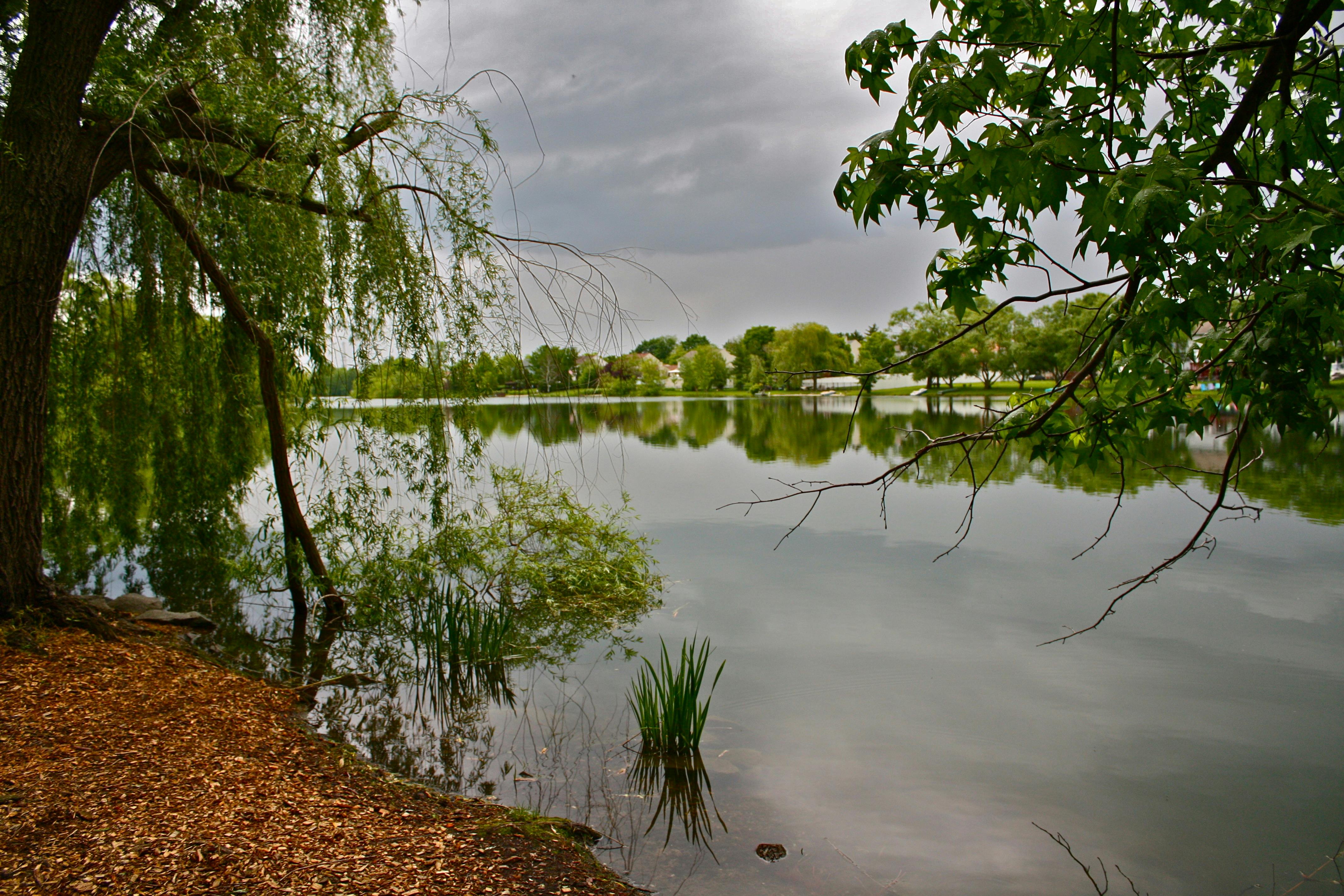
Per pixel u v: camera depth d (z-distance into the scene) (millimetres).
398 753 4852
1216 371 2576
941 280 2611
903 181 2223
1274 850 3783
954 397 58938
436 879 3191
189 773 3902
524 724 5371
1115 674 6031
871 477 17141
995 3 2672
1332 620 7176
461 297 6965
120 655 5531
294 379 7430
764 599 8352
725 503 14375
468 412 7414
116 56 6406
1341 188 2197
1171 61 2771
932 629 7219
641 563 9320
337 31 7551
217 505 8562
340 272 6770
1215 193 1955
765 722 5312
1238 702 5500
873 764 4688
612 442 27359
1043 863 3699
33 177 5430
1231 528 10875
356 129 6934
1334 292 2025
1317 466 16188
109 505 8531
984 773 4551
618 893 3279
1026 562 9500
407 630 7598
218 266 7035
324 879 3061
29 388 5609
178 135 6289
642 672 5023
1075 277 2459
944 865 3652
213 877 2975
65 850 3047
